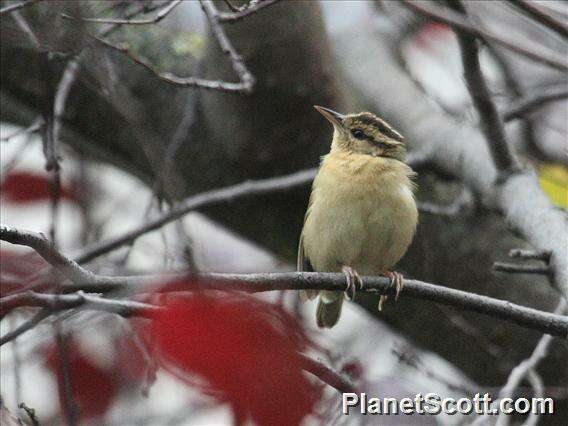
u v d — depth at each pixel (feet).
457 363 42.24
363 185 34.91
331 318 37.83
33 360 29.04
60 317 26.35
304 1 39.27
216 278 24.59
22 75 41.11
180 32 44.14
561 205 37.70
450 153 40.78
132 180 48.73
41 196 39.27
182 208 31.01
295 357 23.91
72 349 28.73
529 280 41.37
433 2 35.40
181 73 43.06
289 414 23.66
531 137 46.11
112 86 33.68
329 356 28.19
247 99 40.42
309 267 37.58
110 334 28.94
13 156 37.96
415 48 50.42
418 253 41.93
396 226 35.04
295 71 40.19
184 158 43.39
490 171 38.01
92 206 41.16
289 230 43.98
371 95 45.16
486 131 36.14
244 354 23.21
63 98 35.32
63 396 27.30
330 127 42.01
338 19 48.32
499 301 27.48
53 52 29.58
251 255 44.11
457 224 41.91
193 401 25.89
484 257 41.57
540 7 33.68
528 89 48.32
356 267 36.14
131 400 28.58
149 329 25.68
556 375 40.04
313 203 36.04
